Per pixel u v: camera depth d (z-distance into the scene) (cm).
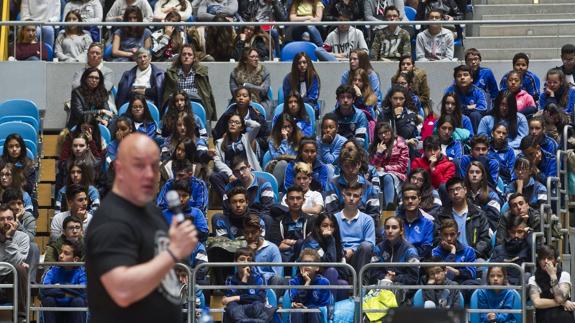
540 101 2222
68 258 1756
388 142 2048
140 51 2266
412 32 2450
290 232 1869
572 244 1962
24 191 1962
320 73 2373
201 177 2017
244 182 1966
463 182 1869
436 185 1975
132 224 870
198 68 2266
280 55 2420
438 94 2388
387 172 2038
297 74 2245
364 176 1956
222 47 2391
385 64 2381
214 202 2016
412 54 2436
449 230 1784
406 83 2219
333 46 2408
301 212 1878
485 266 1666
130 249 862
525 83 2253
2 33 2361
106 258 853
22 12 2488
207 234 1853
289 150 2078
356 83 2212
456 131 2094
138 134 883
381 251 1767
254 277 1700
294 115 2134
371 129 2161
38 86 2331
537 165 2017
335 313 1684
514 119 2145
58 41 2391
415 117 2156
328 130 2073
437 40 2419
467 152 2086
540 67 2423
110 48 2394
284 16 2500
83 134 2022
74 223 1762
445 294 1705
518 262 1777
